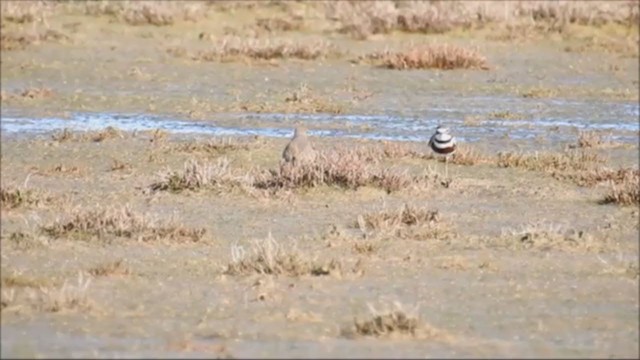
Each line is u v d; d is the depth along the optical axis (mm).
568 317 40719
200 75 104438
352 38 121875
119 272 46062
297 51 112188
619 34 126312
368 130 83938
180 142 78500
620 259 48562
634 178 65062
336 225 55031
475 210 59000
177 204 59719
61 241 51281
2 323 38906
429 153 73625
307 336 37750
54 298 40844
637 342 37906
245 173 65750
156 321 39438
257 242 48844
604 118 90812
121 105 92625
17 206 58500
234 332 38156
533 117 90375
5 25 120438
